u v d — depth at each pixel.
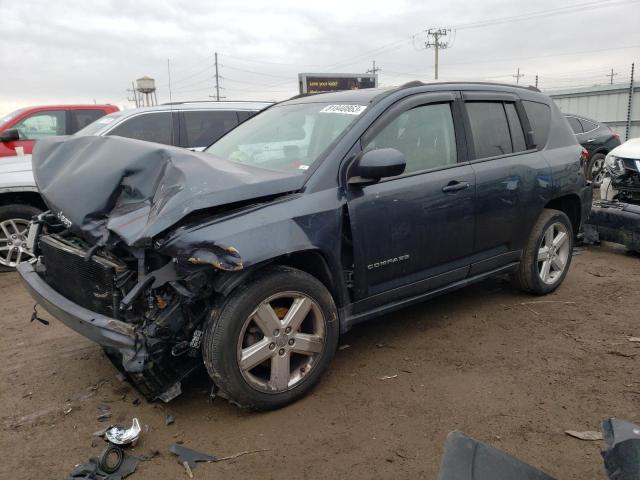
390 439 2.93
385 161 3.23
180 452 2.82
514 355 3.91
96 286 3.15
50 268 3.63
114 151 3.41
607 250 7.04
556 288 5.25
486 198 4.17
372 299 3.62
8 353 4.11
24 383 3.61
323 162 3.39
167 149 3.21
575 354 3.91
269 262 3.04
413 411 3.20
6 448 2.90
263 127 4.31
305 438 2.95
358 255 3.44
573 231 5.32
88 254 3.10
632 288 5.38
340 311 3.49
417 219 3.72
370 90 4.07
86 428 3.07
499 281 5.59
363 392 3.42
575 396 3.33
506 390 3.42
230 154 4.17
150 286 2.84
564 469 2.67
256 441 2.92
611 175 7.47
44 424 3.12
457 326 4.46
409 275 3.84
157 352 2.86
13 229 6.46
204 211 2.92
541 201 4.70
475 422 3.07
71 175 3.46
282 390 3.18
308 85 30.47
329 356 3.39
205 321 2.97
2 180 6.27
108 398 3.40
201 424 3.10
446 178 3.91
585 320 4.55
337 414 3.17
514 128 4.63
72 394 3.46
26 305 5.28
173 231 2.81
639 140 7.67
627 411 3.15
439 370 3.70
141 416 3.19
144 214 2.92
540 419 3.09
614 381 3.51
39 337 4.42
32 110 9.08
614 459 1.43
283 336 3.15
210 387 3.50
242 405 3.08
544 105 5.05
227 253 2.76
